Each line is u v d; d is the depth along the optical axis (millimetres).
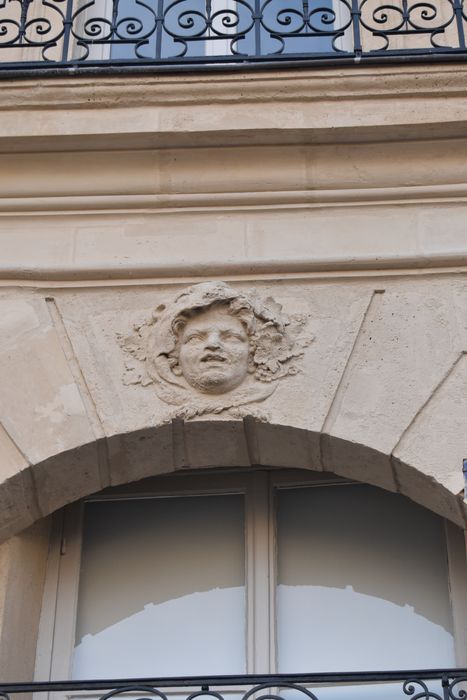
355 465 8914
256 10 10203
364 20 11031
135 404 8945
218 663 9055
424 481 8648
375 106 9617
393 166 9625
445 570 9203
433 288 9289
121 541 9516
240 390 8938
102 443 8875
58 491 9070
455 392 8859
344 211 9594
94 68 9727
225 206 9648
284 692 8875
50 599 9250
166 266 9391
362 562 9289
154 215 9664
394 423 8766
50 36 11086
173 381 8984
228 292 9094
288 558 9344
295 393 8914
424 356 9008
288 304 9258
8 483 8797
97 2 11617
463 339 9047
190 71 9719
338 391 8922
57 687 8188
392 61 9664
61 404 8977
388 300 9250
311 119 9594
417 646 8984
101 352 9148
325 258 9359
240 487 9594
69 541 9438
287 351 9062
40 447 8844
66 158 9727
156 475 9531
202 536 9492
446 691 8031
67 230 9625
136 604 9289
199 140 9625
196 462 9227
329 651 9023
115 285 9406
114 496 9641
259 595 9148
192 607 9258
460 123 9516
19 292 9422
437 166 9617
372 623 9094
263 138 9609
